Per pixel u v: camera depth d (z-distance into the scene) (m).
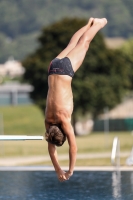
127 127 168.00
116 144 46.31
